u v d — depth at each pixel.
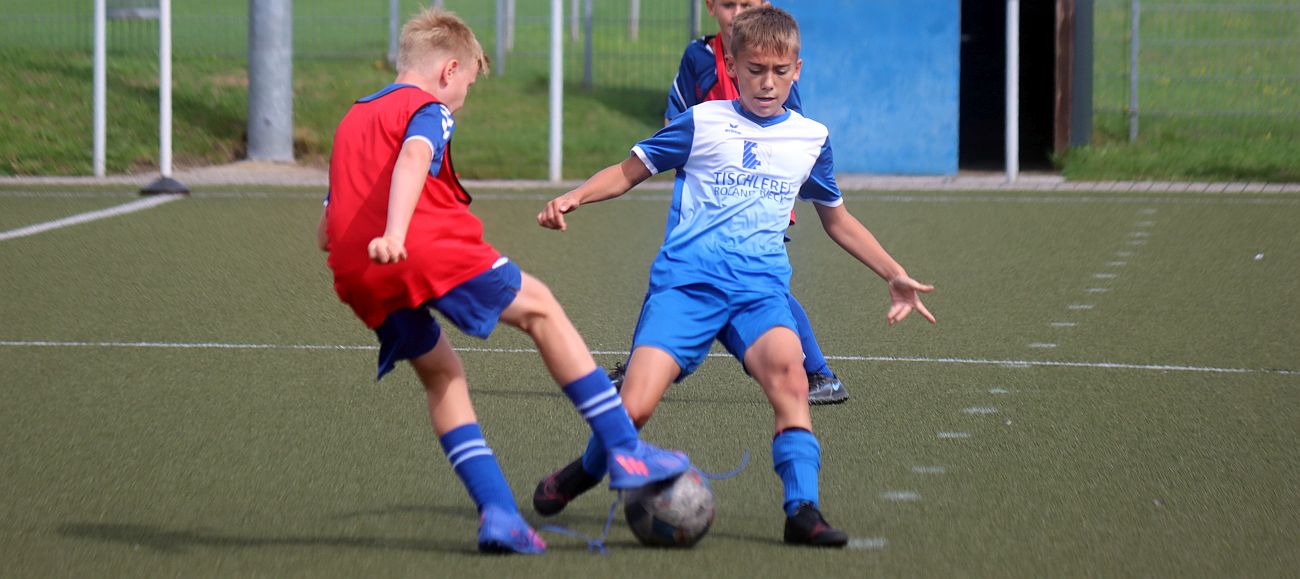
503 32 63.03
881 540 14.51
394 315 13.32
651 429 19.17
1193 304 28.38
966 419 19.75
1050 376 22.41
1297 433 18.97
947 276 31.62
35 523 15.03
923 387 21.67
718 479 16.81
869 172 49.59
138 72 58.53
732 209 15.24
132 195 43.94
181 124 53.47
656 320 14.64
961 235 37.22
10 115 52.53
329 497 16.05
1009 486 16.55
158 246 34.94
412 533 14.73
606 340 25.22
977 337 25.44
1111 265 32.81
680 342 14.52
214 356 23.58
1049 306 28.31
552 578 13.27
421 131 13.00
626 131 54.75
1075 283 30.70
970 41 57.59
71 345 24.36
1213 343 24.84
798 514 14.00
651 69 65.38
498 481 13.78
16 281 30.41
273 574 13.45
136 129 52.62
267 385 21.58
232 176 48.22
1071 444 18.45
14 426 19.12
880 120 49.28
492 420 19.58
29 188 45.25
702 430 19.14
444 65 13.83
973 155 53.78
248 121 51.12
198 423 19.34
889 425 19.41
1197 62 60.09
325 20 74.50
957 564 13.77
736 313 14.87
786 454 14.16
